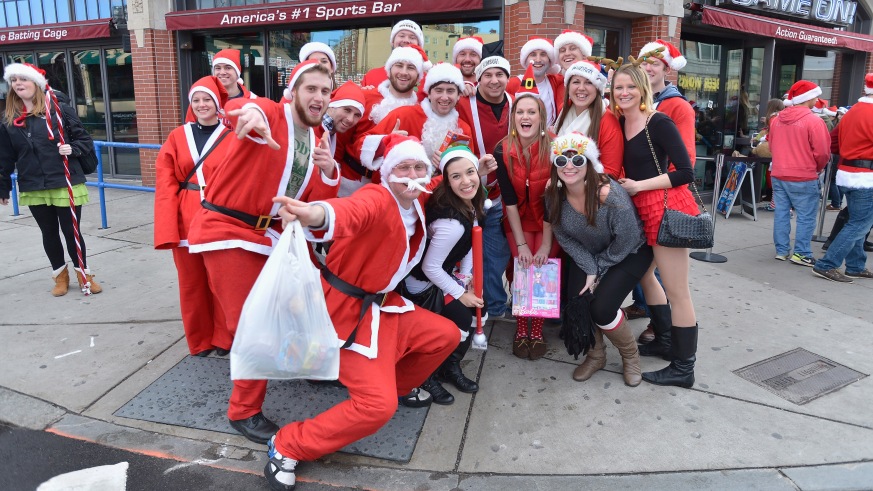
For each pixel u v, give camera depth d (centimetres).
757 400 331
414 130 354
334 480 266
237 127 236
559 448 287
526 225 376
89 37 964
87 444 292
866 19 1141
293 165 269
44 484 266
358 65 836
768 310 466
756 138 856
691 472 269
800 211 589
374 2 737
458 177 290
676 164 307
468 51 435
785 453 283
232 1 892
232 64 402
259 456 282
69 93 1054
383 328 265
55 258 482
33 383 346
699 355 386
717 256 613
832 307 475
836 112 913
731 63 931
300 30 857
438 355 291
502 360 379
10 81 450
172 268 559
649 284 370
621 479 265
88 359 374
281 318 224
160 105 923
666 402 328
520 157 346
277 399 323
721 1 853
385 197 247
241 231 272
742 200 848
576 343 332
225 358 375
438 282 304
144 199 895
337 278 256
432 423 308
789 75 1021
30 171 458
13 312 452
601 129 331
